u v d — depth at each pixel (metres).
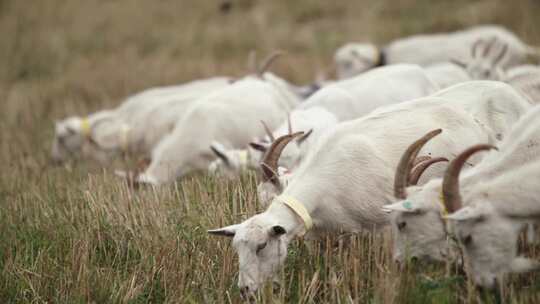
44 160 21.03
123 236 12.57
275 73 29.23
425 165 10.27
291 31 35.38
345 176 11.22
